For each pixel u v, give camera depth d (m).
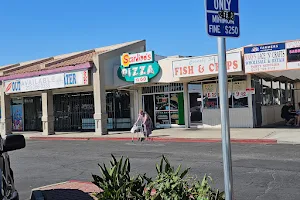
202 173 9.31
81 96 28.84
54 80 24.28
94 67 22.70
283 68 17.77
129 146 16.33
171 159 11.81
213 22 3.29
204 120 22.78
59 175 10.13
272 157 11.30
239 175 8.84
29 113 33.16
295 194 6.97
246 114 20.92
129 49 25.06
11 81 27.12
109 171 5.08
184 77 20.94
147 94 25.59
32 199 6.58
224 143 3.31
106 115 22.92
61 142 20.48
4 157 4.69
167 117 24.69
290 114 22.34
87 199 7.09
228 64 19.03
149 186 4.81
